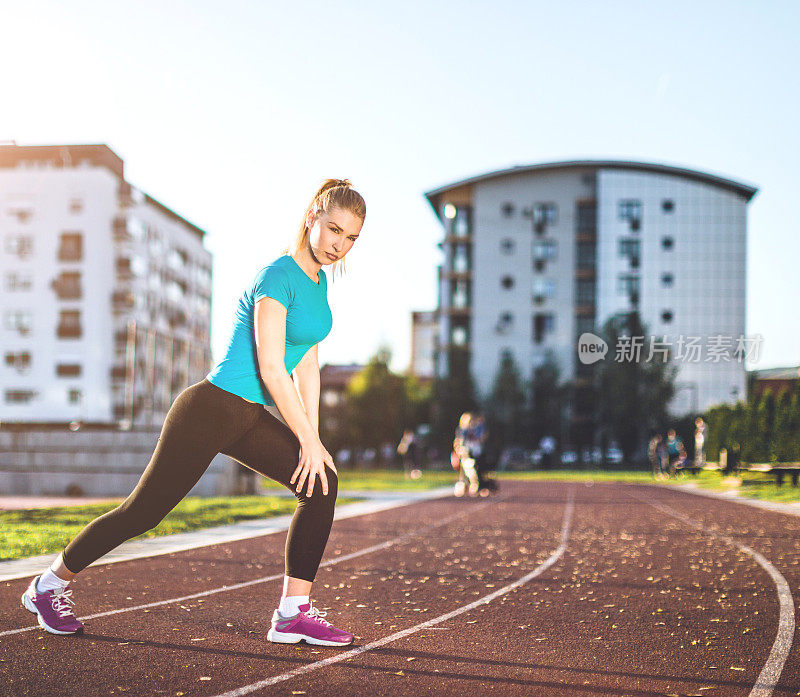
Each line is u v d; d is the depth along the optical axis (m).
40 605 4.47
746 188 69.94
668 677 3.89
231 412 3.89
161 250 75.00
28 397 66.56
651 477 42.03
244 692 3.48
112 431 19.28
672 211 71.06
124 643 4.35
